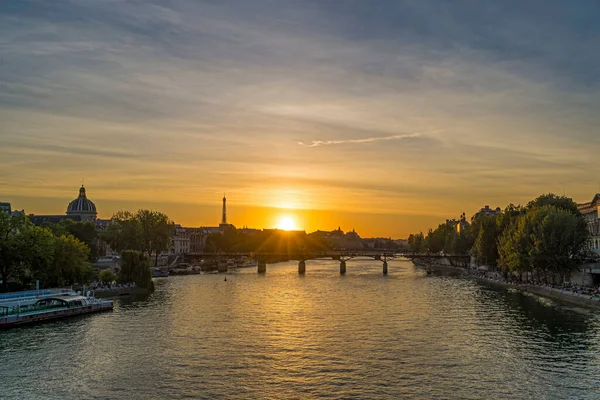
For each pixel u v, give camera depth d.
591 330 91.19
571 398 57.84
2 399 58.72
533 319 102.88
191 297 142.88
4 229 122.12
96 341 85.12
